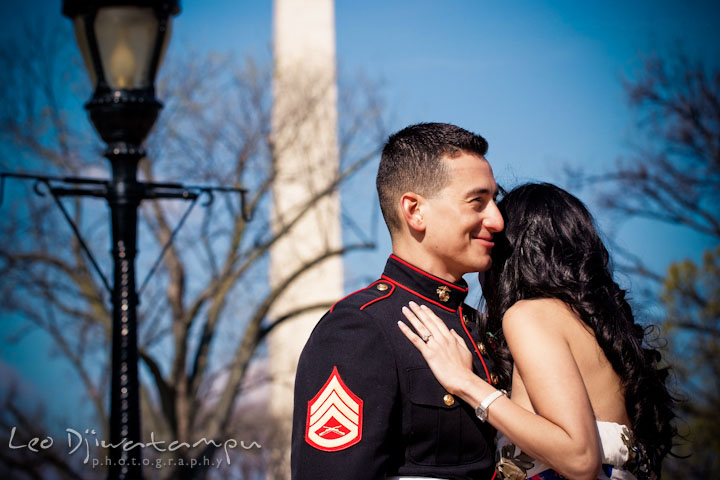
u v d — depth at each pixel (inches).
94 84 165.8
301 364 103.3
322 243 671.1
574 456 94.0
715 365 607.5
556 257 109.6
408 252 110.5
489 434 103.5
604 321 104.8
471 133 109.5
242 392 636.7
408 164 108.9
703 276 628.1
